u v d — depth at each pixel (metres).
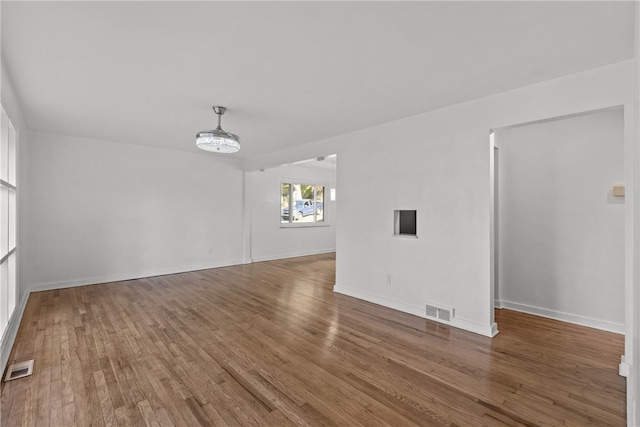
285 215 8.05
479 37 1.99
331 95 3.02
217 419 1.82
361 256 4.29
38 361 2.47
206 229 6.39
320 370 2.37
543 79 2.63
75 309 3.77
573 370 2.37
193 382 2.20
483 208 3.06
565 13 1.73
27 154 4.32
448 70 2.47
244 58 2.29
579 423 1.78
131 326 3.23
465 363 2.48
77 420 1.80
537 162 3.62
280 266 6.69
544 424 1.77
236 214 6.90
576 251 3.36
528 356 2.60
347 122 3.94
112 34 1.97
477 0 1.62
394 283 3.87
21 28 1.89
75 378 2.23
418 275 3.61
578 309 3.34
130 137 4.91
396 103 3.23
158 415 1.85
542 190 3.59
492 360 2.53
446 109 3.35
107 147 5.18
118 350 2.68
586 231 3.30
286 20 1.81
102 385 2.15
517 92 2.83
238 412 1.88
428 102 3.20
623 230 3.09
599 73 2.40
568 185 3.41
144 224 5.58
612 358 2.55
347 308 3.87
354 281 4.38
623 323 3.06
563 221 3.44
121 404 1.94
